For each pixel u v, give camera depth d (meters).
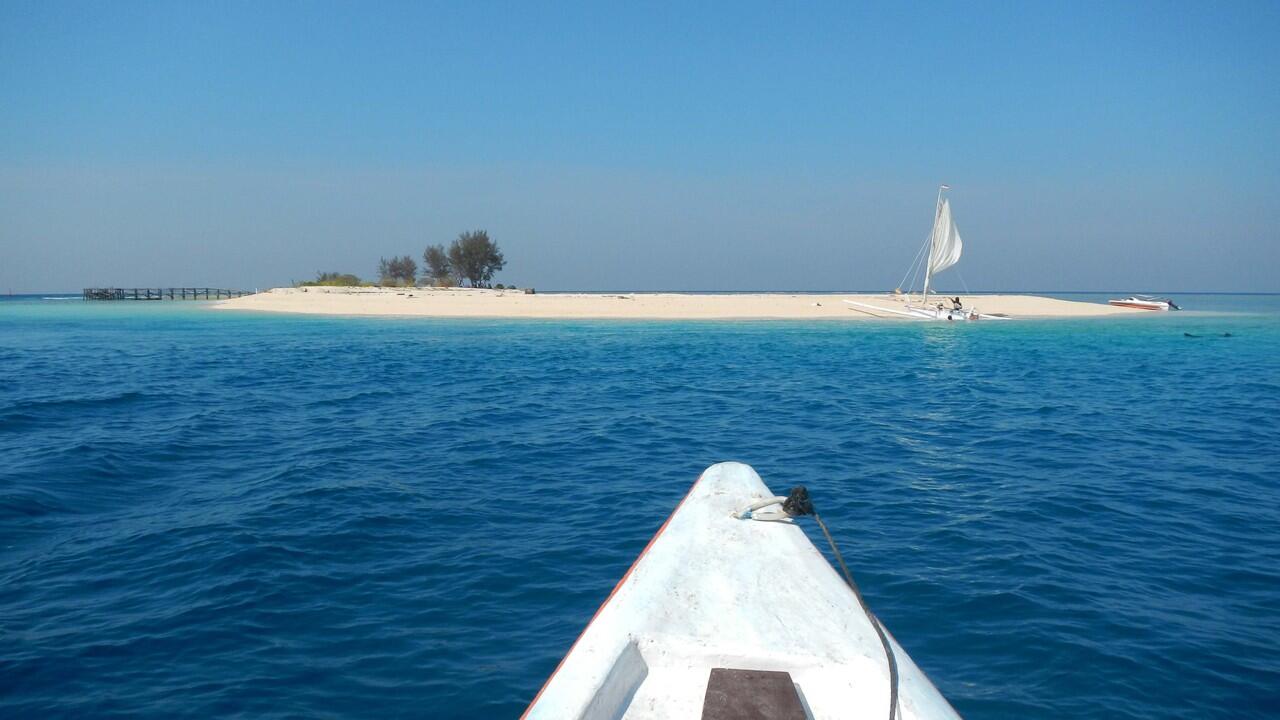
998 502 7.96
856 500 8.05
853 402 14.90
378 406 13.95
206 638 4.79
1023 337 31.55
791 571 3.22
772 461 9.87
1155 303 53.66
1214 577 5.90
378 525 6.95
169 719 3.94
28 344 27.25
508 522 7.15
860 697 2.48
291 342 27.81
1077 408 14.30
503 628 5.00
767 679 2.43
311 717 3.99
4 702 4.07
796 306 44.56
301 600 5.35
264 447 10.32
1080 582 5.77
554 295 57.03
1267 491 8.41
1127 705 4.16
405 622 5.06
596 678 2.46
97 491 8.02
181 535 6.59
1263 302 84.88
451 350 25.03
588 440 11.07
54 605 5.22
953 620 5.15
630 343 27.78
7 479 8.27
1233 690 4.31
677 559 3.31
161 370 19.45
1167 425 12.56
